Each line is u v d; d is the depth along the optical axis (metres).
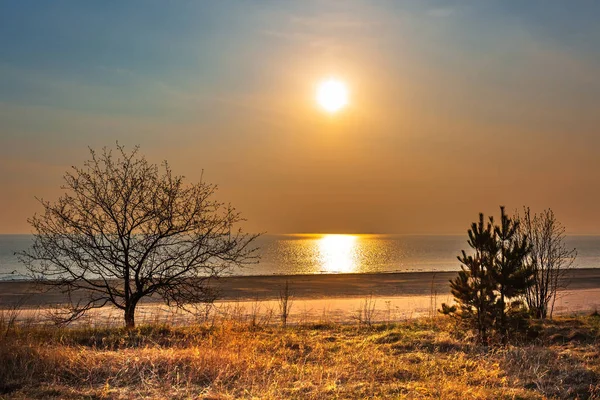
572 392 8.20
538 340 12.60
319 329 15.64
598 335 13.24
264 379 8.34
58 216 15.95
